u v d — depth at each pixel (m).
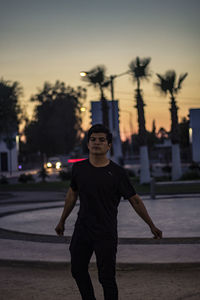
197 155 59.19
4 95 42.28
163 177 38.53
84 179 4.39
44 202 23.48
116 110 32.69
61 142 68.50
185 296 5.79
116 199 4.48
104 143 4.38
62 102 68.56
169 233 11.12
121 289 6.20
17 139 71.31
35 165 91.19
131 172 47.97
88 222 4.39
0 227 12.96
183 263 7.38
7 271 7.53
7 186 38.22
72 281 6.77
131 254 8.23
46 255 8.40
